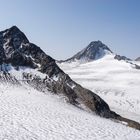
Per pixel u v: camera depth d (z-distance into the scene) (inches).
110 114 1590.8
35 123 925.8
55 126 932.6
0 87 1448.1
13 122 889.5
